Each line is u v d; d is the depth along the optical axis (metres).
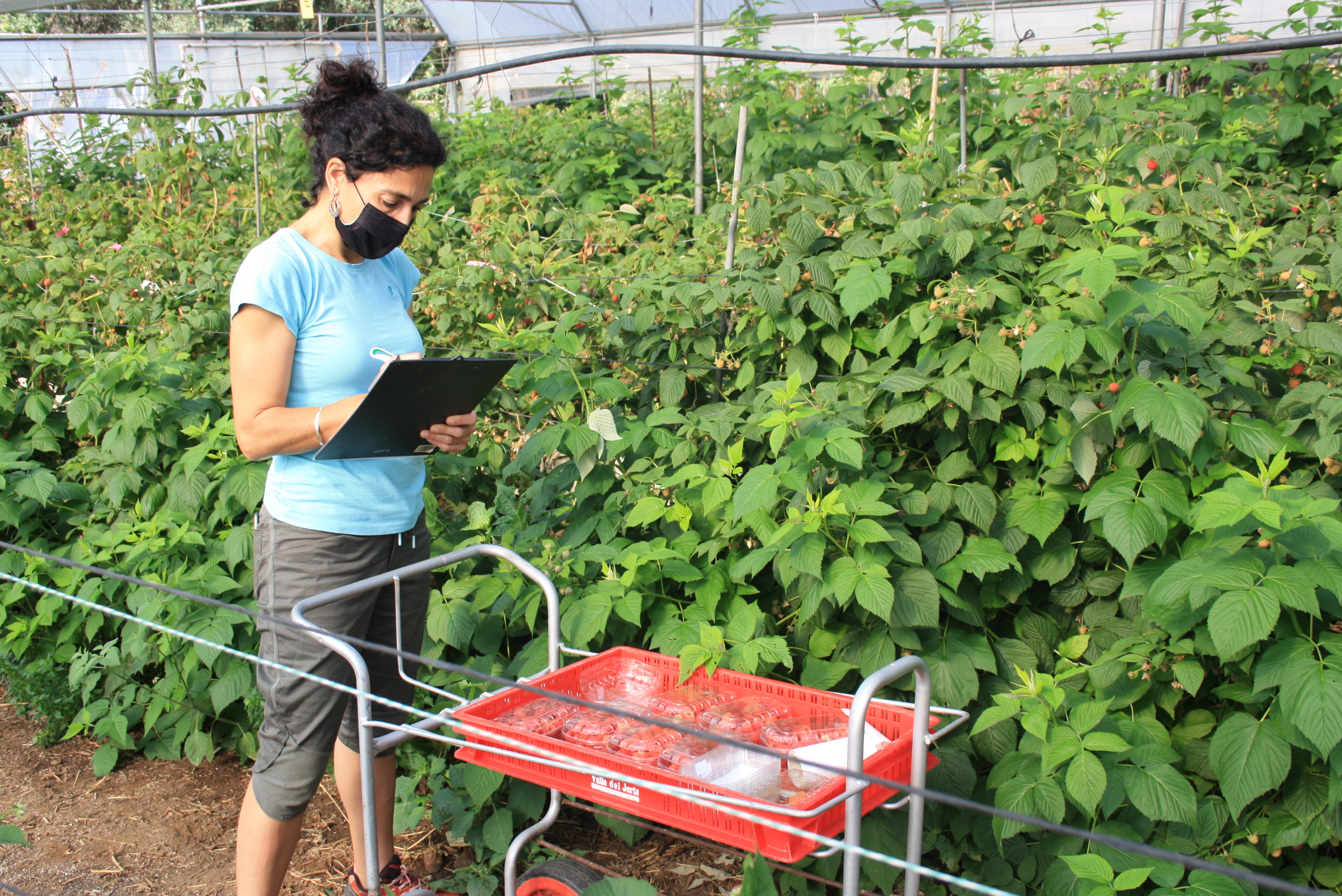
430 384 2.16
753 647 2.52
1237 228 3.34
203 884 2.95
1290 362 2.85
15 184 8.62
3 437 4.35
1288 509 2.16
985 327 2.84
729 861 2.92
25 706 3.82
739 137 3.61
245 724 3.55
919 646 2.62
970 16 14.23
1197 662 2.42
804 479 2.56
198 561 3.55
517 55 18.09
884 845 2.63
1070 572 2.78
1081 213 3.20
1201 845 2.37
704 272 3.93
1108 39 6.85
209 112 5.97
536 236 4.81
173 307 4.89
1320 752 2.07
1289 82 5.84
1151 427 2.55
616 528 3.14
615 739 2.06
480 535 3.30
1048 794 2.29
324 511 2.30
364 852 2.36
